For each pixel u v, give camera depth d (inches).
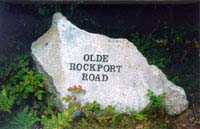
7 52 278.4
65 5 297.9
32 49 248.2
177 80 269.9
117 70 242.7
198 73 276.4
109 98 239.8
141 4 305.0
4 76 252.5
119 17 302.2
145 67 244.7
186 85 267.7
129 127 236.2
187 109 248.4
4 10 298.7
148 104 240.4
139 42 288.0
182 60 283.7
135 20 302.0
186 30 299.3
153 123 239.3
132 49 245.4
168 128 237.8
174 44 291.3
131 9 305.3
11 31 293.3
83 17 299.3
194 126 239.8
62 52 243.4
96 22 299.6
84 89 239.5
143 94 241.0
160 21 302.2
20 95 241.8
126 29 298.7
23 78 244.8
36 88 242.2
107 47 244.4
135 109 240.2
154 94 241.9
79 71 241.6
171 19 302.8
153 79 243.8
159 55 281.6
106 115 238.8
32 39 288.8
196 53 287.3
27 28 294.7
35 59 245.9
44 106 242.2
